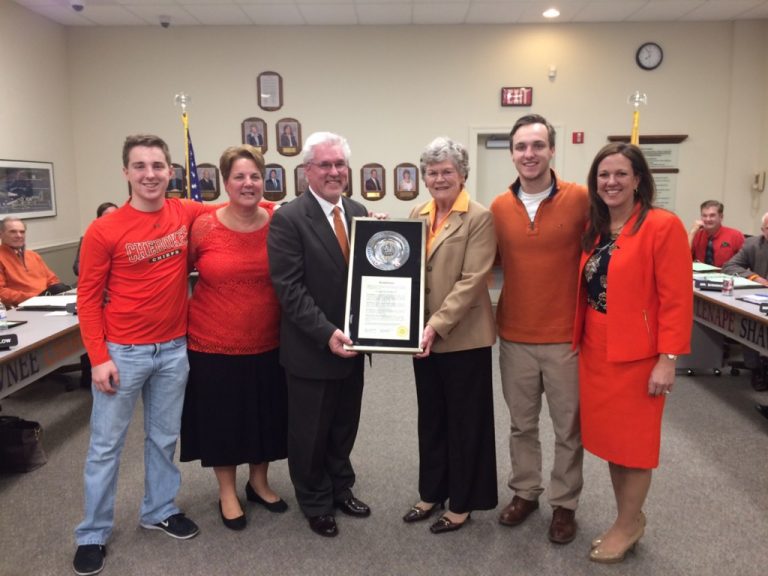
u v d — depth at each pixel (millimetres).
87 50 6172
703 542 2082
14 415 3451
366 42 6184
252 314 2084
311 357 1985
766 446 2889
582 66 6207
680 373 4035
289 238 1939
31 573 1975
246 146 2004
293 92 6254
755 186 6301
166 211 1982
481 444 2092
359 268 1960
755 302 3121
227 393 2125
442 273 1979
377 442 3016
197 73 6211
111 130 6285
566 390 2037
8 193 5277
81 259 1895
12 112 5324
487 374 2062
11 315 3168
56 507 2410
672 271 1729
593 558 1972
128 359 1950
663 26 6129
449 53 6203
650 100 6250
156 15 5781
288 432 2133
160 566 1998
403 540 2133
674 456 2779
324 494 2193
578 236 1984
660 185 6406
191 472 2699
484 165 6535
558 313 2023
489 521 2244
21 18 5441
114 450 2010
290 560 2025
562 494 2102
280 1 5402
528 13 5805
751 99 6191
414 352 1887
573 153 6348
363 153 6352
